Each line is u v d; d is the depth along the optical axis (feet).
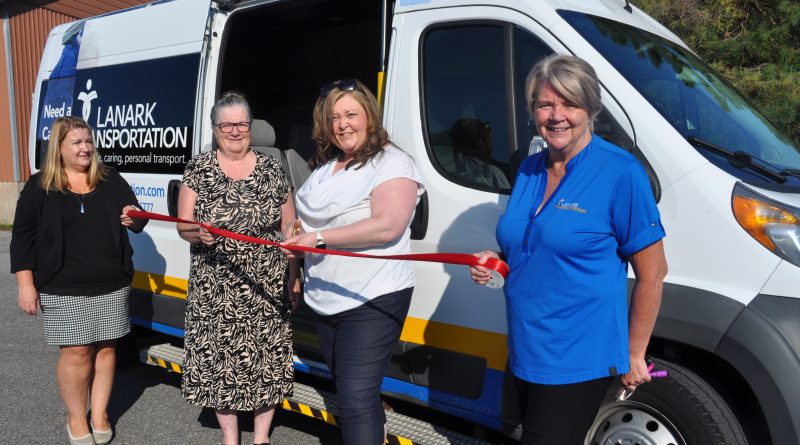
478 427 11.28
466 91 10.93
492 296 10.43
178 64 14.90
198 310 11.22
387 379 11.71
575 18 10.57
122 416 14.43
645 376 7.49
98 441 13.08
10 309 23.35
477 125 10.76
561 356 7.42
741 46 26.35
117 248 12.24
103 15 17.38
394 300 9.53
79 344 12.14
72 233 11.91
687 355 9.40
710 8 27.91
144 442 13.25
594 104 7.23
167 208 14.89
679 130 9.41
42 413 14.53
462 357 10.76
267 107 20.54
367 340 9.47
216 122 11.02
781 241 8.48
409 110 11.39
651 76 10.46
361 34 19.11
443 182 10.95
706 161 9.07
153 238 15.31
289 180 14.10
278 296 11.37
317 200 9.66
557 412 7.52
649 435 9.39
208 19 14.05
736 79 25.41
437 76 11.25
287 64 20.51
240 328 11.14
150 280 15.52
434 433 10.93
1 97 45.60
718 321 8.66
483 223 10.47
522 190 8.00
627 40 11.03
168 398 15.43
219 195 11.02
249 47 19.16
